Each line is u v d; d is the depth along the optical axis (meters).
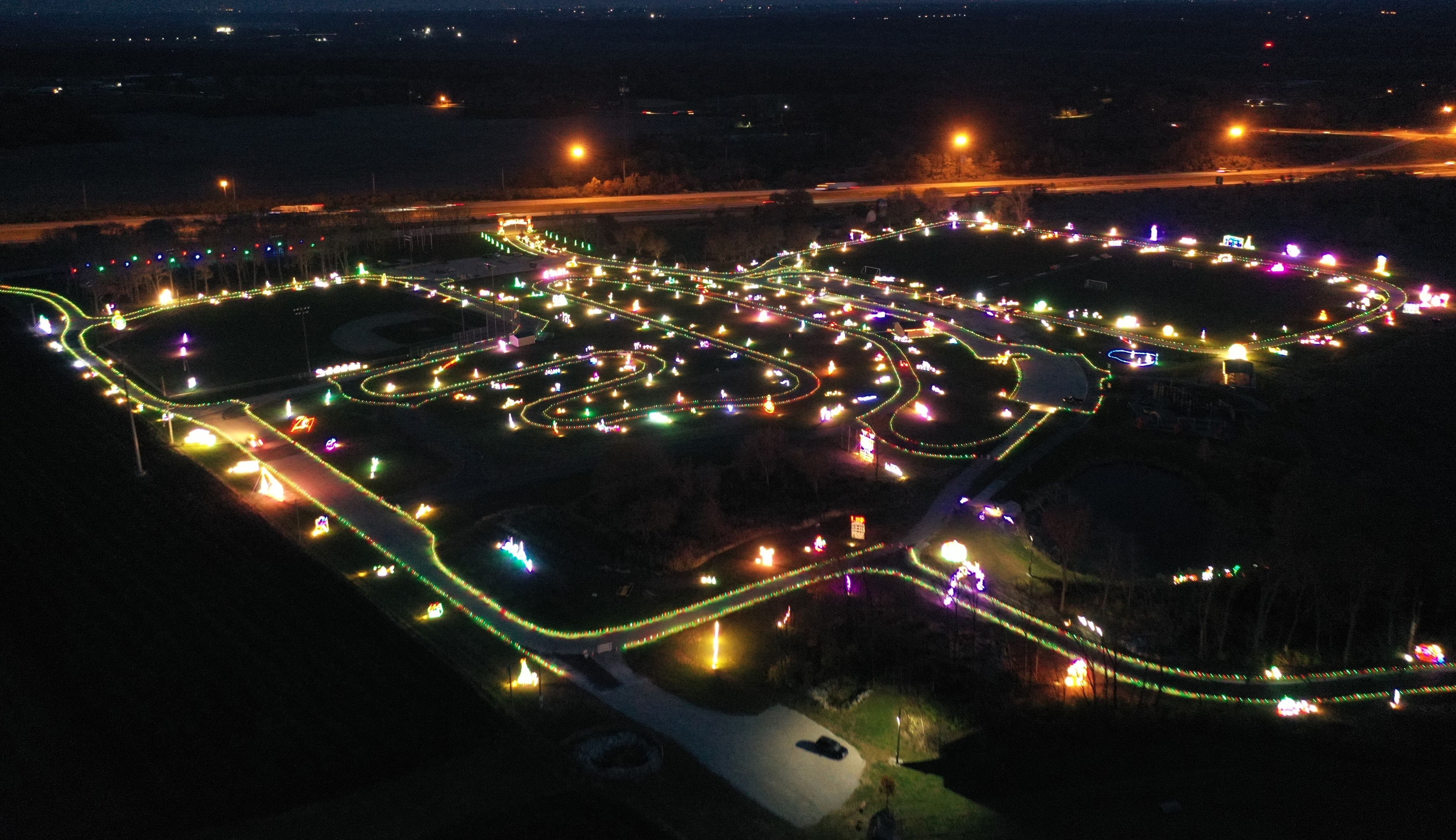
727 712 63.34
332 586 75.00
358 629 69.75
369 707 61.00
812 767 58.44
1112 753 59.62
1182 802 54.59
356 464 97.69
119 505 85.56
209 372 121.19
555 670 67.44
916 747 60.53
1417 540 84.50
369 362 125.75
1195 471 98.88
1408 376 122.50
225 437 103.31
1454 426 110.69
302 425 105.94
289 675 63.41
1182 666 69.81
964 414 111.88
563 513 87.31
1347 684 67.88
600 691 65.31
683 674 67.12
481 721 60.72
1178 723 63.19
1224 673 69.06
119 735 56.94
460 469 96.75
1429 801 54.69
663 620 73.31
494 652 69.25
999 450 102.81
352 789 53.66
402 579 77.88
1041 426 108.88
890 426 108.06
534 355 129.38
